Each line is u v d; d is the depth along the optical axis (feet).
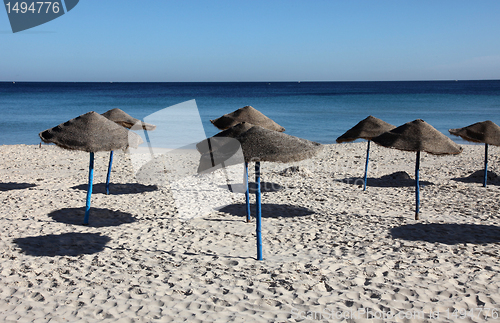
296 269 14.92
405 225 21.06
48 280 13.83
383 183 33.19
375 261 15.64
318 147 14.52
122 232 19.76
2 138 69.51
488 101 173.78
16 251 16.56
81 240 18.28
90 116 19.06
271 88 417.69
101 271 14.74
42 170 37.37
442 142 20.85
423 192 29.68
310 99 201.98
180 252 16.99
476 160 44.52
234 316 11.44
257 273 14.60
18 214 22.35
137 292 13.01
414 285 13.35
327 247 17.65
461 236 18.95
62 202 25.44
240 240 18.72
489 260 15.64
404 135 21.42
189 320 11.22
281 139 14.58
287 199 27.53
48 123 91.81
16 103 158.81
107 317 11.37
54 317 11.30
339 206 25.61
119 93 273.95
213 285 13.57
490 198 27.40
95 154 47.60
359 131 29.53
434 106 148.87
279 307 11.98
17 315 11.36
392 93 269.44
